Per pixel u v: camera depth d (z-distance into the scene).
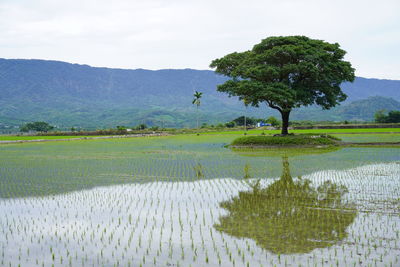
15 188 17.00
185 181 18.27
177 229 10.68
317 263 8.23
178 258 8.73
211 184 17.31
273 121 112.25
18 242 10.02
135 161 27.64
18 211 12.98
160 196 14.89
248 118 135.00
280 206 12.84
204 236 10.02
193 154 33.09
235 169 22.25
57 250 9.43
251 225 10.79
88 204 13.80
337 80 41.78
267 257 8.59
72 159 29.73
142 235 10.31
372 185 16.33
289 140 39.09
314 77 40.06
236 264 8.29
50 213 12.67
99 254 9.11
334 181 17.48
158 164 25.52
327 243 9.31
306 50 40.09
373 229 10.23
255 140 40.53
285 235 9.90
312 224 10.74
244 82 40.91
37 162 27.67
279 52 40.50
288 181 17.72
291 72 41.22
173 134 92.38
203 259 8.62
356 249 8.91
